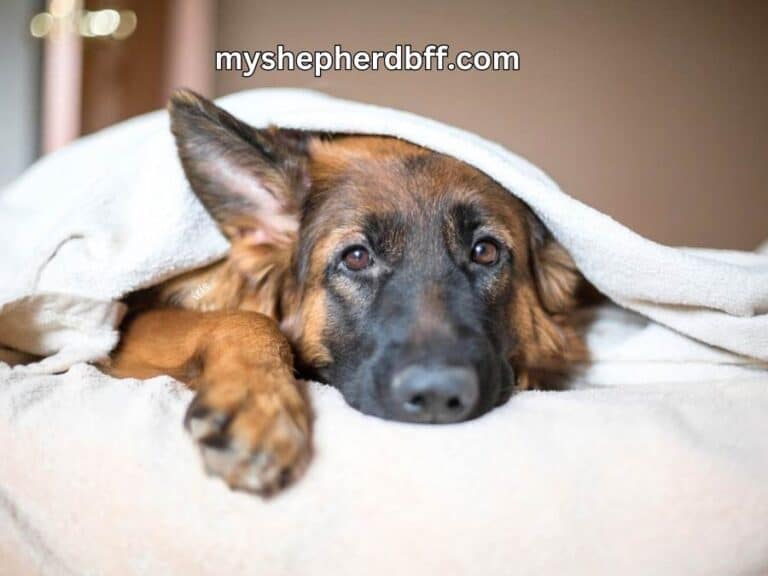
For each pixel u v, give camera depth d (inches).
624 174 60.6
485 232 20.0
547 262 22.4
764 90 59.8
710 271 17.6
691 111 60.0
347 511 13.4
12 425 15.1
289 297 21.6
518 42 57.4
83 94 47.5
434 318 17.9
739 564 13.3
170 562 13.8
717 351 19.4
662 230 61.8
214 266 21.8
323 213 20.5
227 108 22.6
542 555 13.1
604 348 21.6
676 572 13.2
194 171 19.5
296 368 21.0
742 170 61.2
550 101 58.7
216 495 13.6
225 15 53.9
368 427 14.3
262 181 20.9
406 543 13.2
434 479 13.4
